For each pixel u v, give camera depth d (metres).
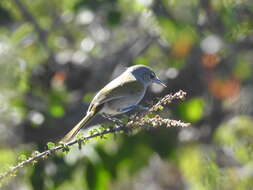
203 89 15.06
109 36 16.69
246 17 13.84
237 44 15.28
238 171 13.59
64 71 15.42
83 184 12.52
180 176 17.64
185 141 14.98
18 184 13.17
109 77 15.80
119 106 9.51
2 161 13.06
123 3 14.75
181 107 13.70
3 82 14.30
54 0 16.77
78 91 15.43
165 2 14.06
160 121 7.25
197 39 14.50
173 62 14.68
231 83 15.32
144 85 10.45
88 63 15.75
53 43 16.17
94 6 14.22
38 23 15.77
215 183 13.45
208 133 15.27
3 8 15.71
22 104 14.06
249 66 15.91
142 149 13.34
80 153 12.33
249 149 13.95
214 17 14.41
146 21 15.60
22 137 14.20
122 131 7.34
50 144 7.06
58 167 12.34
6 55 14.45
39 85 14.88
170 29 14.24
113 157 12.71
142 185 17.64
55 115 13.87
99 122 10.37
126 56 16.17
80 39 16.77
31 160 6.91
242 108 15.16
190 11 14.03
